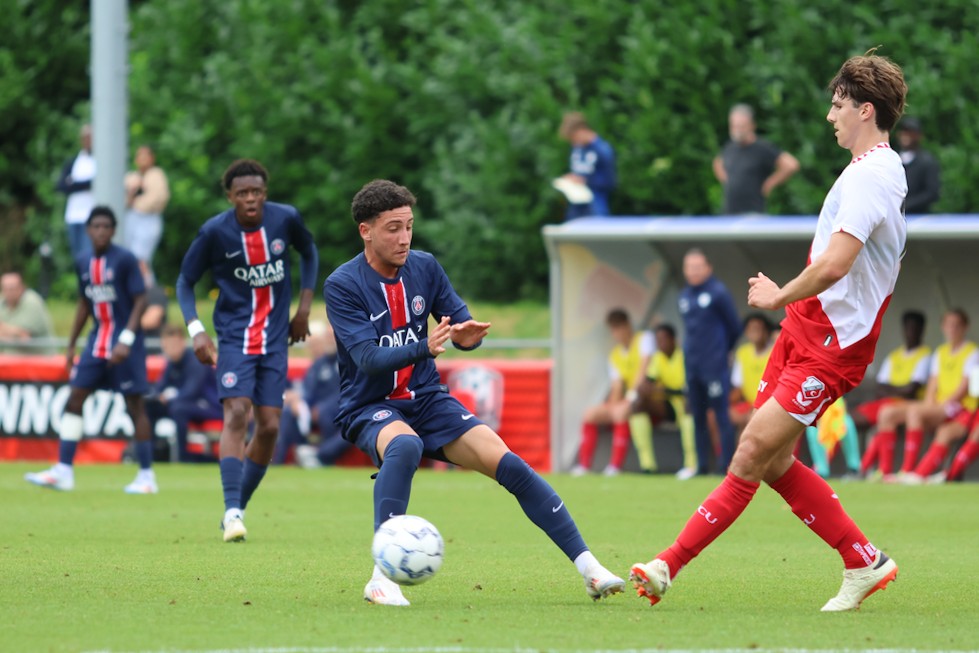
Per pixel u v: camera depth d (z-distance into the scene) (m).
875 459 54.50
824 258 19.44
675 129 73.12
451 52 79.38
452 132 79.62
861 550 20.53
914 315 53.00
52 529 32.19
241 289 31.11
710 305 51.25
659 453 57.44
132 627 18.36
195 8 86.12
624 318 56.50
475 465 20.75
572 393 57.62
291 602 20.81
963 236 51.06
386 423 20.53
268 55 82.88
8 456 58.31
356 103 82.06
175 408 56.44
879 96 19.95
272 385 31.08
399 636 17.67
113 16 56.59
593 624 18.83
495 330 72.19
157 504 39.12
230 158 83.06
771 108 72.81
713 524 20.16
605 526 34.00
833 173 70.81
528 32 78.00
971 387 49.91
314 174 82.50
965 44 69.25
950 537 32.06
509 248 75.50
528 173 75.56
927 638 17.80
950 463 53.94
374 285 20.77
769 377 20.73
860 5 73.25
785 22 72.81
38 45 88.62
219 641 17.25
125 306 42.38
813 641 17.50
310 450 57.12
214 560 26.28
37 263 83.81
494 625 18.66
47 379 58.00
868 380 57.19
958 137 69.88
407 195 20.55
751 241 57.56
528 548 29.02
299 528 32.97
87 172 64.19
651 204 76.44
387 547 19.88
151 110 83.06
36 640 17.34
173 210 80.75
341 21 87.88
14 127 87.31
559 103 77.31
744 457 20.14
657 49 73.94
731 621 19.22
